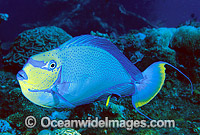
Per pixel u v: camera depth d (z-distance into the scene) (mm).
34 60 1072
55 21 9938
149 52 4473
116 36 9641
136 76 1436
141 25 11031
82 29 9930
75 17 9852
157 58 4297
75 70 1175
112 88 1336
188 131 2797
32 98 1074
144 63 4492
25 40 5012
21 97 3070
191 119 3148
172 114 3314
